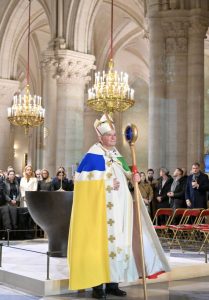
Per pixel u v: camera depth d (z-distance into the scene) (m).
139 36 31.33
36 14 26.28
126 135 6.23
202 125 15.05
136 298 6.39
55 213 8.42
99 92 15.49
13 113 20.66
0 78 25.39
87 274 5.98
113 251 6.07
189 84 15.17
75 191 6.20
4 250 9.75
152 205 12.91
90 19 20.94
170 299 6.37
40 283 6.71
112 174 6.26
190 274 8.06
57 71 20.36
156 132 15.11
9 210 12.95
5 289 7.05
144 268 5.79
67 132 20.20
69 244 6.16
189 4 15.23
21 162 43.81
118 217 6.17
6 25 25.19
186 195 11.57
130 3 26.23
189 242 12.08
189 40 15.23
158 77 15.21
